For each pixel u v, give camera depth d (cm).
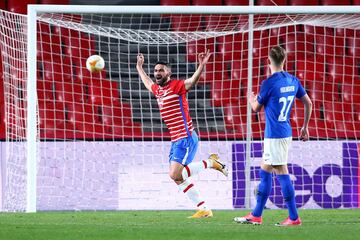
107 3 5419
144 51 5138
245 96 4972
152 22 5275
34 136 3600
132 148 4075
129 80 4697
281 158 2662
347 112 5019
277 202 4081
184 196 4056
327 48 5166
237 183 4059
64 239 2183
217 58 5053
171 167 3231
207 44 5078
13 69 4416
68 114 4900
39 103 4912
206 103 4956
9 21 4378
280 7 3741
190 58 5072
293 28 5125
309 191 4081
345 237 2234
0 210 3959
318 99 5038
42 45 5050
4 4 5297
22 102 4441
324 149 4100
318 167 4094
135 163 4062
